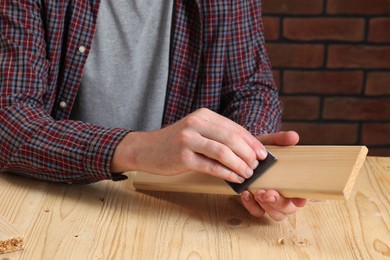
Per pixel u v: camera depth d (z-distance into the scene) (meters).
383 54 2.21
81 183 1.27
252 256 1.02
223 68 1.48
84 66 1.41
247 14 1.48
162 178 1.23
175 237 1.08
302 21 2.18
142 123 1.50
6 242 1.01
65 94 1.42
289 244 1.06
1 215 1.13
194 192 1.21
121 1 1.43
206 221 1.14
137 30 1.44
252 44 1.49
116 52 1.45
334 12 2.17
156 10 1.45
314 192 1.04
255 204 1.13
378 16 2.18
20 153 1.26
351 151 1.10
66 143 1.24
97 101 1.46
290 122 2.27
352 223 1.13
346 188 1.03
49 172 1.26
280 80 2.23
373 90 2.24
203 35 1.46
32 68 1.34
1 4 1.33
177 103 1.49
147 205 1.20
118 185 1.28
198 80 1.49
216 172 1.11
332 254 1.03
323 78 2.23
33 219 1.13
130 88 1.47
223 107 1.52
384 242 1.07
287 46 2.20
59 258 1.01
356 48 2.20
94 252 1.02
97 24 1.42
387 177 1.31
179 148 1.12
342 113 2.26
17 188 1.25
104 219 1.14
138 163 1.18
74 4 1.38
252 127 1.36
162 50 1.46
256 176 1.12
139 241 1.06
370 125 2.28
